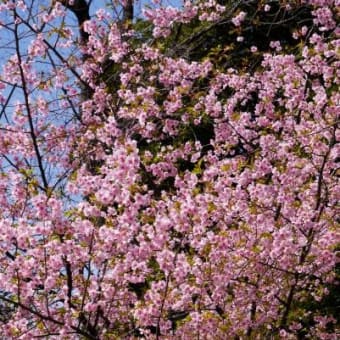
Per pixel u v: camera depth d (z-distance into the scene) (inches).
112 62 313.9
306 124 264.1
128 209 188.2
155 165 269.6
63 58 279.6
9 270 200.8
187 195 206.8
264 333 244.1
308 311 291.0
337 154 252.4
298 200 257.8
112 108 292.4
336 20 304.5
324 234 245.1
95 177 208.7
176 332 228.8
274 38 435.2
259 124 282.8
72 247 201.6
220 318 232.1
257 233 236.4
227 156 323.3
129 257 206.2
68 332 203.0
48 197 200.7
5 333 201.8
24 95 235.8
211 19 323.6
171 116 294.4
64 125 289.0
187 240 225.3
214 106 283.4
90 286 220.7
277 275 242.2
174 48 341.4
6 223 191.5
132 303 238.4
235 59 376.8
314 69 267.3
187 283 227.1
